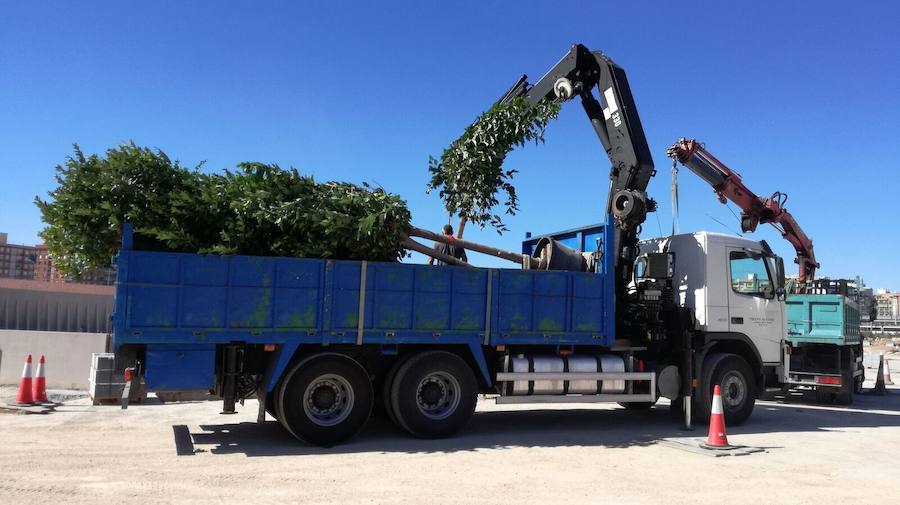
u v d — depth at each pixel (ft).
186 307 25.54
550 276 31.65
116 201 26.91
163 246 27.25
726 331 35.81
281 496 19.30
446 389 29.71
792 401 52.75
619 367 32.99
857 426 37.63
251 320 26.37
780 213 55.31
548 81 38.19
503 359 31.07
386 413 32.09
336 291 27.66
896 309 199.31
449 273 29.55
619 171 35.73
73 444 26.32
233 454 25.29
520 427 33.53
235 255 26.43
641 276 36.73
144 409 36.63
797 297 52.19
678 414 39.01
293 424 26.68
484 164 34.58
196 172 28.81
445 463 24.38
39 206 27.09
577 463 25.00
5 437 27.40
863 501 20.70
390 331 28.35
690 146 50.37
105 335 43.70
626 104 35.88
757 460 26.63
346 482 21.17
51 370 42.91
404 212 29.66
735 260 36.81
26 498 18.38
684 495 20.72
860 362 57.88
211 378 25.80
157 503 18.24
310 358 27.12
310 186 29.37
